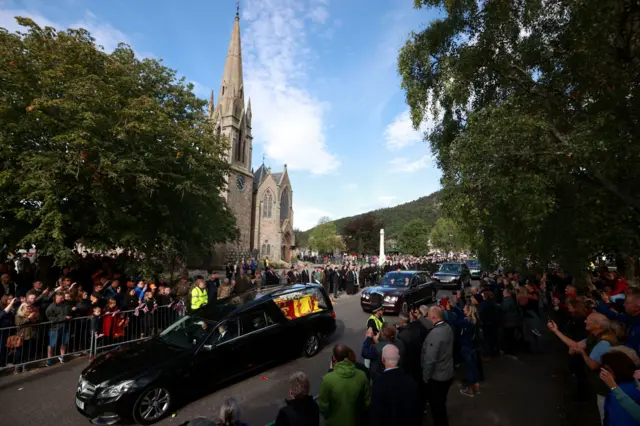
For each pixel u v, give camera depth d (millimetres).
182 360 6047
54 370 7574
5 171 9883
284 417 3172
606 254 8961
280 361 7758
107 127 10922
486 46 8641
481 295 9211
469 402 5941
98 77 10938
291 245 64375
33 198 10078
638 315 4480
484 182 6914
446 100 9656
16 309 7887
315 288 9352
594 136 6422
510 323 8805
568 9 8086
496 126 6805
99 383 5426
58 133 10547
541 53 8734
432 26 9398
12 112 10055
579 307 6172
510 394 6246
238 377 7102
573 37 7824
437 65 9586
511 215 7613
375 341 5836
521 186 6465
